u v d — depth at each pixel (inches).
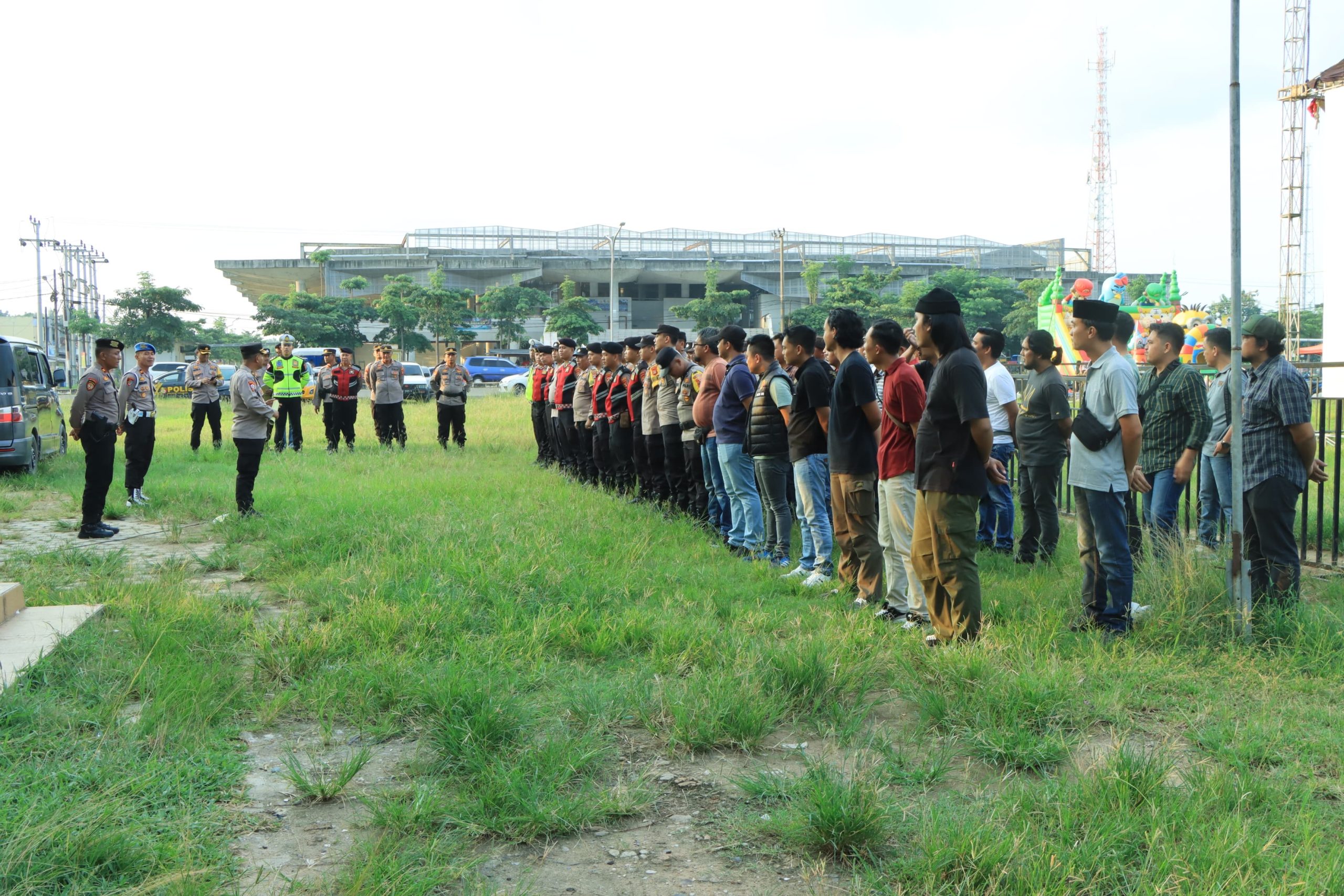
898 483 212.8
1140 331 1168.8
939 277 3543.3
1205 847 106.0
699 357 335.0
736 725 145.9
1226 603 199.8
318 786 125.9
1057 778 129.0
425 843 112.7
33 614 199.0
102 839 104.6
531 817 117.2
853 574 240.8
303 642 182.2
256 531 319.0
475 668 169.5
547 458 548.4
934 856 105.2
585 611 211.5
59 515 372.8
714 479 325.7
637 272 4379.9
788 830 114.7
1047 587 240.8
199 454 585.0
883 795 123.0
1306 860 104.2
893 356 209.9
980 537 313.7
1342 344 1024.9
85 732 141.1
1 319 2541.8
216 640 188.7
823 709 156.3
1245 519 210.8
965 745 142.6
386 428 645.9
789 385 269.3
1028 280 3567.9
